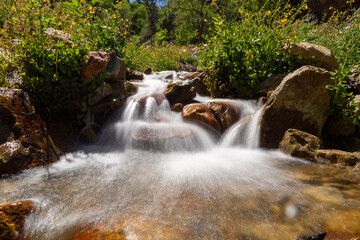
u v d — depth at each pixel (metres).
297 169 1.95
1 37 2.51
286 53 3.09
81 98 2.61
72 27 3.12
